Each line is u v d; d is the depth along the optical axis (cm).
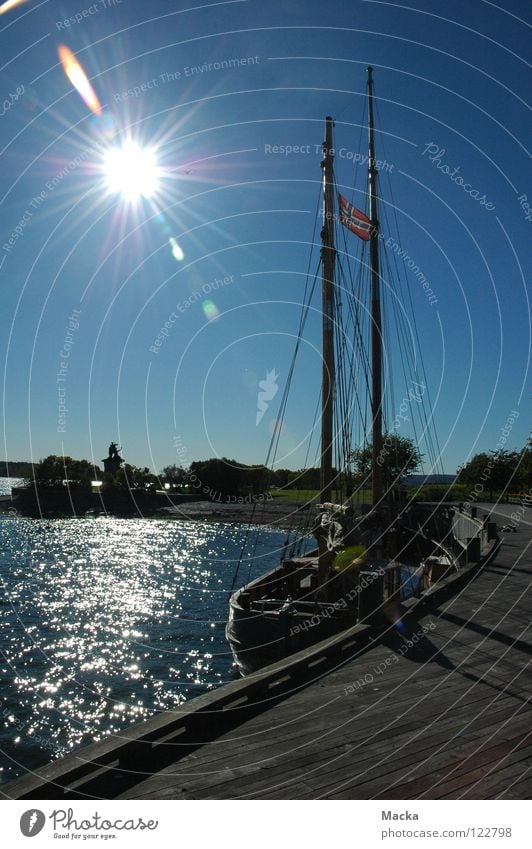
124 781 478
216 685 1539
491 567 1617
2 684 1517
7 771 1063
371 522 1688
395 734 576
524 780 489
